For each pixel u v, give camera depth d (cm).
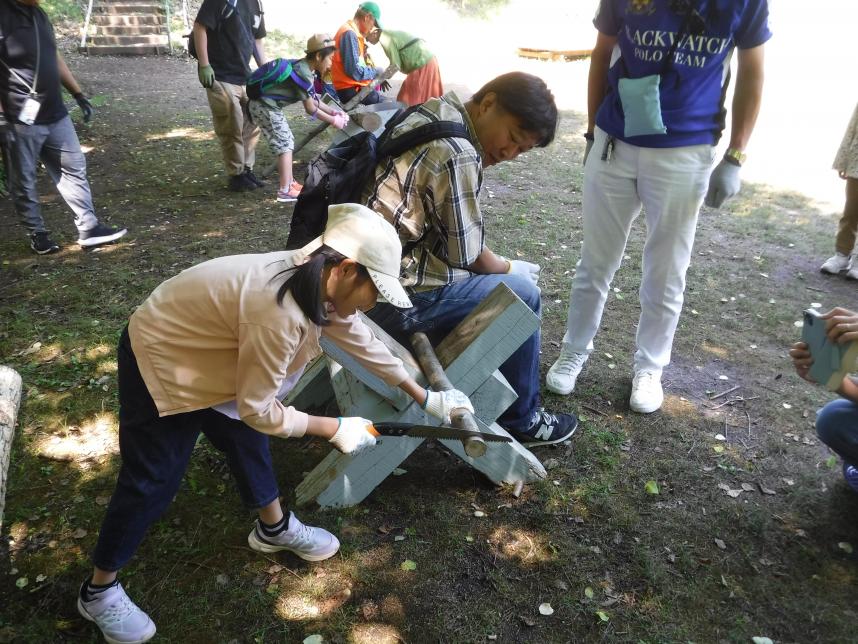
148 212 590
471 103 235
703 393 351
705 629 221
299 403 307
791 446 310
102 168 709
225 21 583
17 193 477
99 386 340
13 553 246
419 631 219
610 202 305
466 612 226
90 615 210
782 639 219
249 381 174
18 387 323
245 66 610
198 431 204
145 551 246
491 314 244
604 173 302
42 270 471
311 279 165
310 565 242
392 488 279
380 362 216
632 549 251
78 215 498
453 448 265
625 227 312
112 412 322
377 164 234
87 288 443
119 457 294
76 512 264
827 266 497
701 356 387
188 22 1530
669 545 253
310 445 305
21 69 440
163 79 1191
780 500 277
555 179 709
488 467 271
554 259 508
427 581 237
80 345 375
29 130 455
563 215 603
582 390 348
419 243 250
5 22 429
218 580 236
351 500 265
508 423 292
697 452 305
